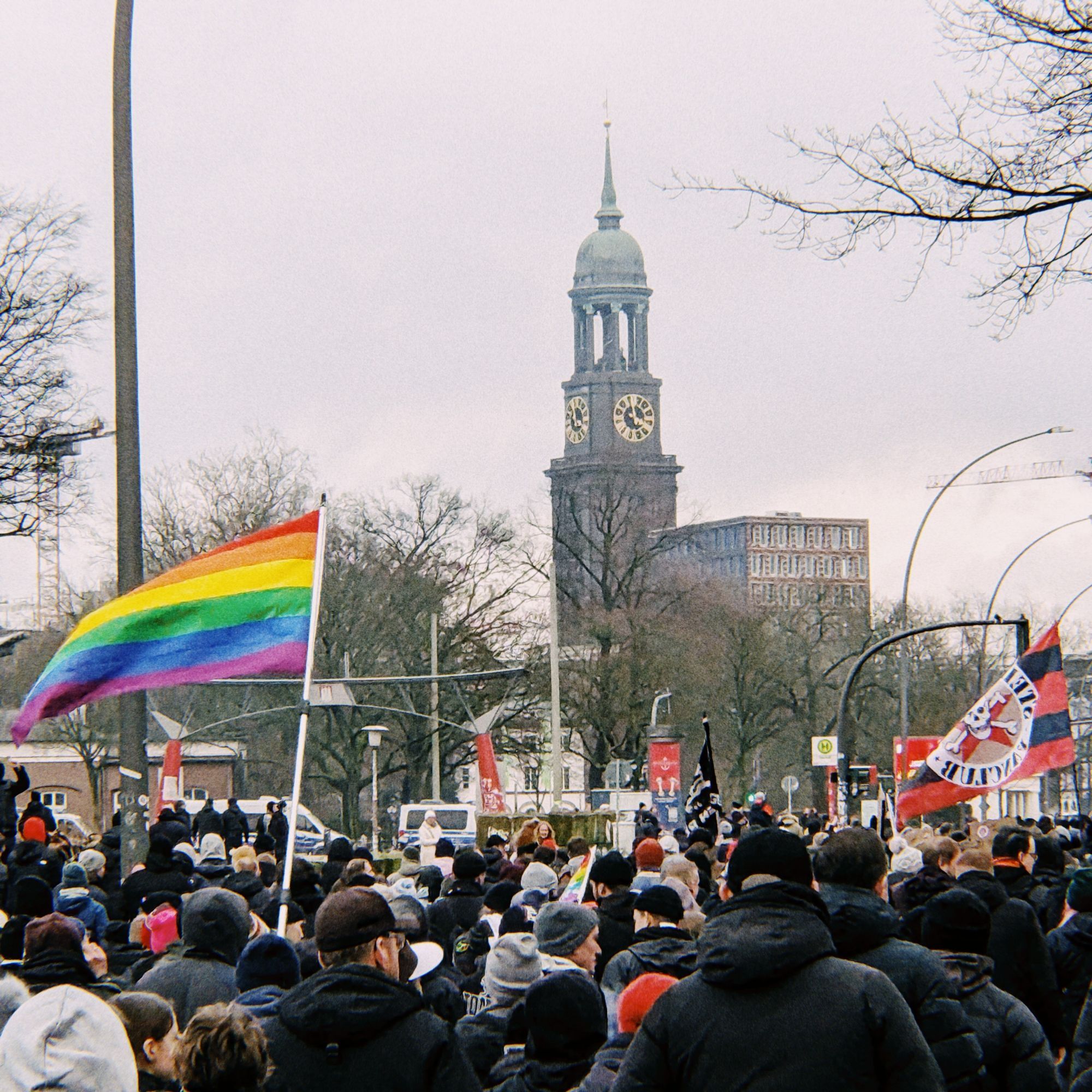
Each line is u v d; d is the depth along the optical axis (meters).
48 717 13.51
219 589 13.68
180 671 13.52
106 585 84.62
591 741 98.62
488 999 12.04
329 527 84.75
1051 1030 11.62
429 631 80.88
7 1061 6.55
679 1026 6.61
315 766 80.69
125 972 13.40
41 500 42.03
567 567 98.94
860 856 8.66
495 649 84.62
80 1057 6.54
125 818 17.78
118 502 17.42
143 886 16.47
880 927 8.51
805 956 6.55
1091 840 22.84
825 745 58.34
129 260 17.64
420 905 11.64
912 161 15.73
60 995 6.70
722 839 28.88
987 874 12.43
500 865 20.81
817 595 123.44
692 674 92.88
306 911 14.89
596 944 10.36
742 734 101.06
